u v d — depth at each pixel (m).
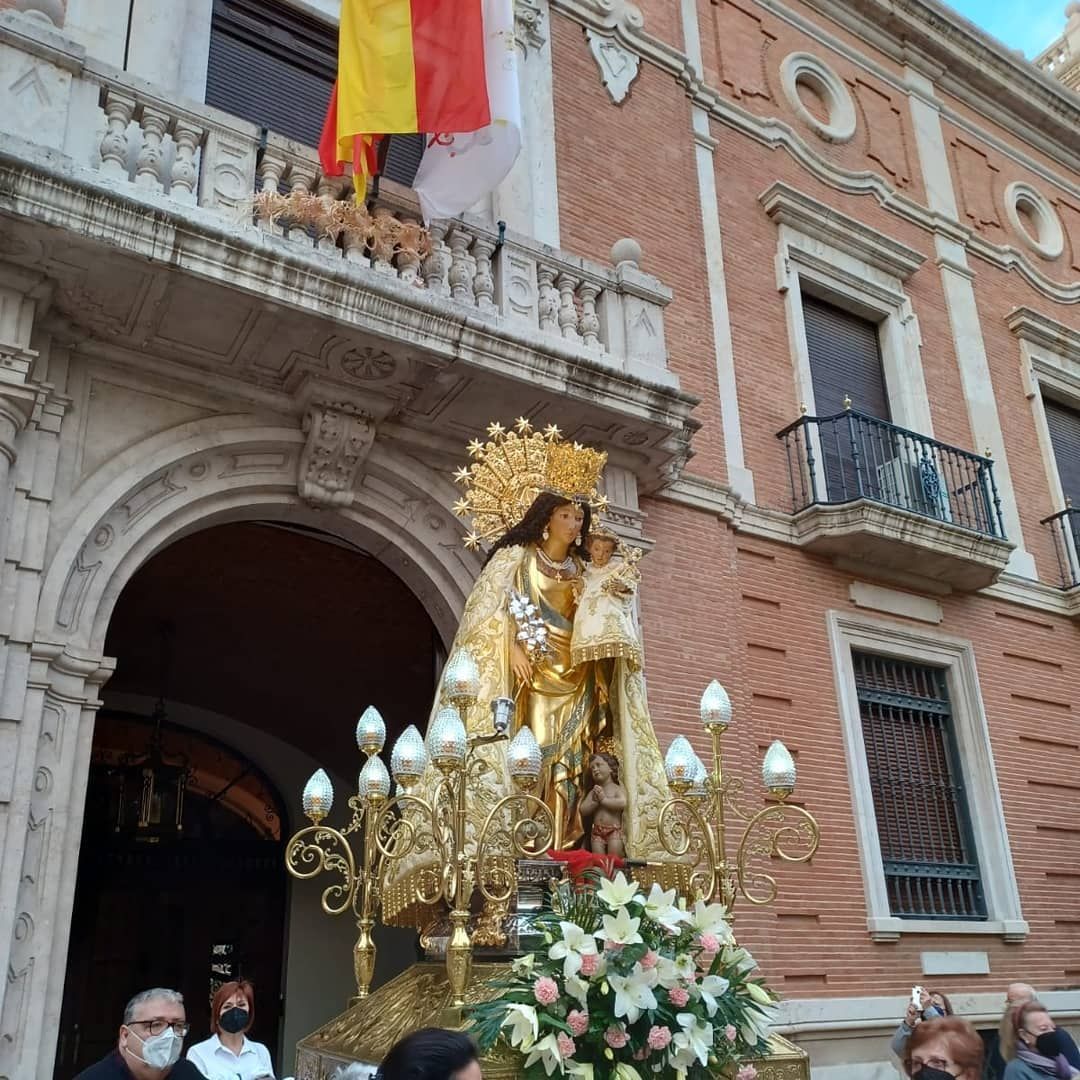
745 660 9.57
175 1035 3.90
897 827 10.27
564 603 5.58
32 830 5.85
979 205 14.92
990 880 10.52
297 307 6.64
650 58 11.65
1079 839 11.46
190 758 11.38
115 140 6.50
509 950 4.30
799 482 10.79
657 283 8.86
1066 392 14.36
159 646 10.62
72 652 6.29
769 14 13.64
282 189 7.43
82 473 6.66
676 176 11.23
